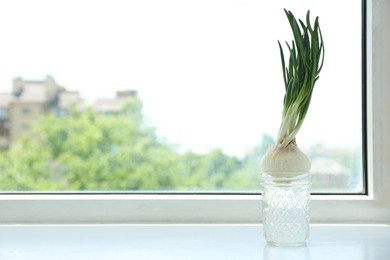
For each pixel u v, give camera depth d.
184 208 1.37
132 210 1.37
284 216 1.12
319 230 1.29
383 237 1.21
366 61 1.40
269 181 1.14
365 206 1.37
